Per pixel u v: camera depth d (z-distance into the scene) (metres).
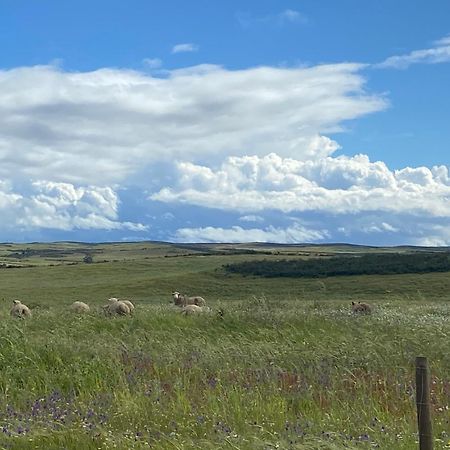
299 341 15.87
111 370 12.59
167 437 8.46
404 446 7.81
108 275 92.19
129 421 9.49
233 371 12.38
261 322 18.55
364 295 58.19
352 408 9.80
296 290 64.31
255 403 10.06
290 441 8.03
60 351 13.88
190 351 14.29
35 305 44.69
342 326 18.03
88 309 27.67
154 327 18.59
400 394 10.83
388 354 13.43
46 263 137.12
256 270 77.88
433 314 25.77
